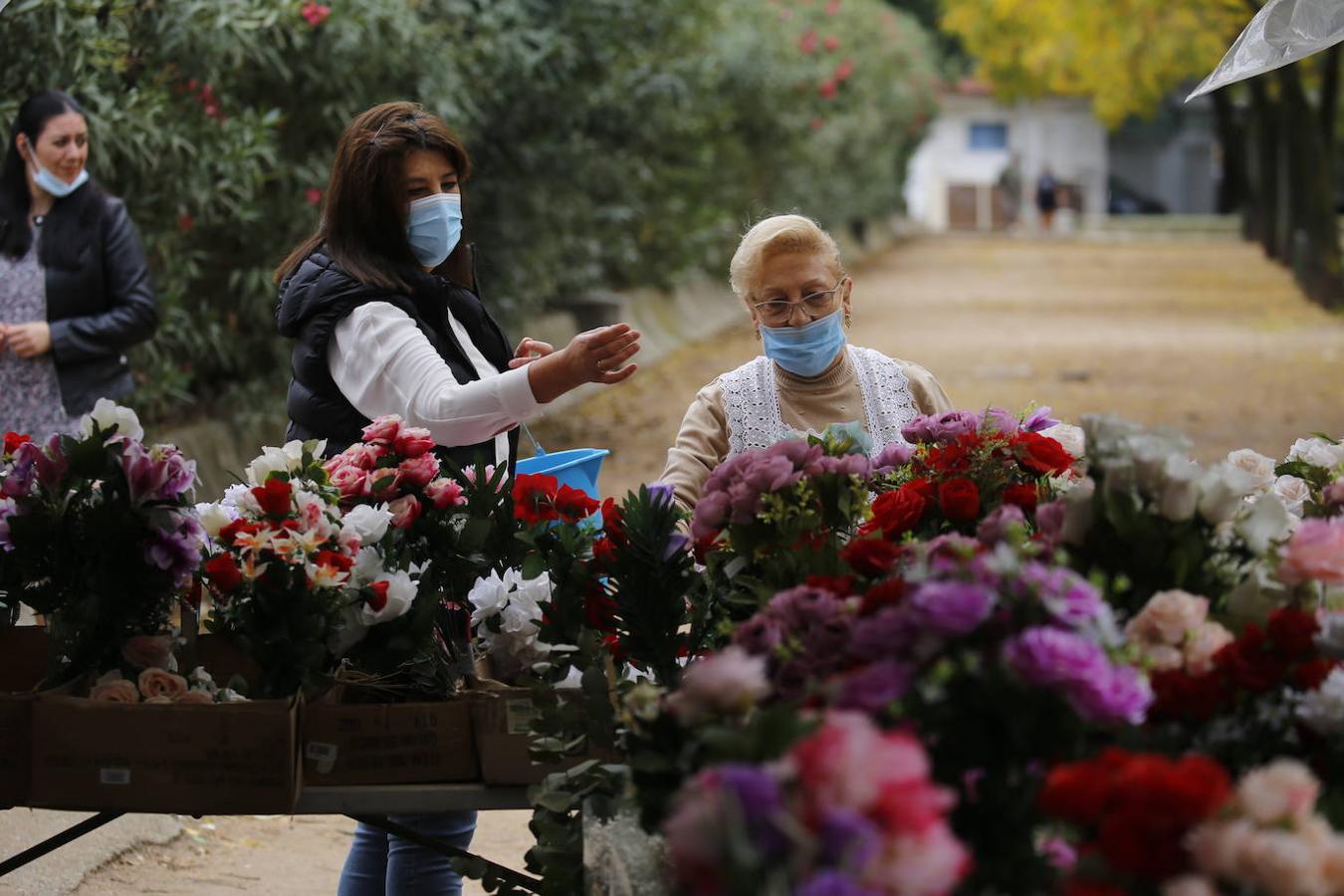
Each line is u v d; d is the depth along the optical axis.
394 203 4.90
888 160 52.16
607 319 20.70
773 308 5.14
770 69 25.70
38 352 7.67
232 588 4.18
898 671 2.84
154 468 4.11
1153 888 2.59
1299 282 34.34
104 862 6.19
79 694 4.15
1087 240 60.56
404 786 4.03
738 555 3.98
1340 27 6.71
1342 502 4.38
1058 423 4.77
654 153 21.94
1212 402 19.20
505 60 15.31
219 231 12.37
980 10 44.44
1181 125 79.31
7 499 4.25
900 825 2.29
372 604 4.25
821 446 4.14
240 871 6.45
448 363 4.96
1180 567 3.34
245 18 11.05
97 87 10.13
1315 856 2.49
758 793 2.33
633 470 14.92
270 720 3.86
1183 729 3.12
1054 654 2.76
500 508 4.58
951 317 30.55
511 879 4.24
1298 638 3.13
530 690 4.00
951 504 4.02
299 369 4.94
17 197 7.80
